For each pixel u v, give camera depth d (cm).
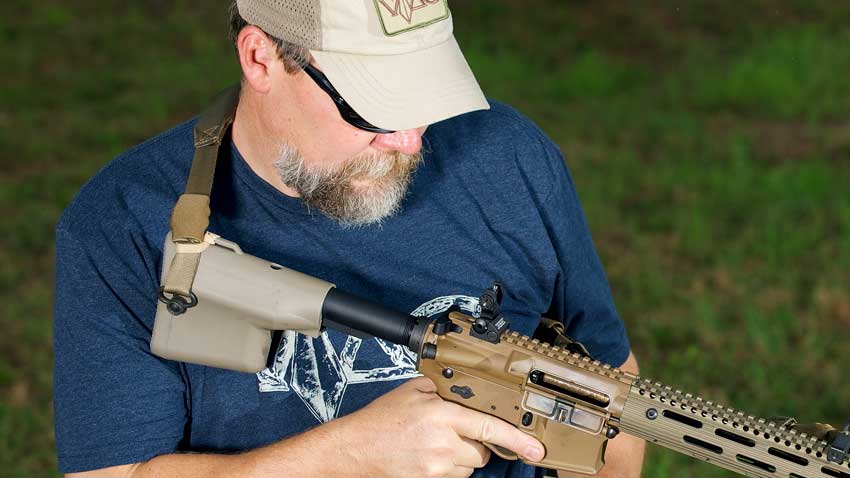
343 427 205
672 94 977
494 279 232
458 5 1238
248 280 204
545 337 238
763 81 972
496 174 233
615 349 261
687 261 661
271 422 223
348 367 222
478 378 205
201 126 215
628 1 1242
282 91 201
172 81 1034
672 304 605
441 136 233
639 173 796
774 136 878
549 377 203
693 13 1203
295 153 204
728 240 685
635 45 1128
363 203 206
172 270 205
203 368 220
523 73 1051
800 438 195
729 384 524
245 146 216
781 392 514
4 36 1140
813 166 779
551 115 938
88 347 212
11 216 733
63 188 784
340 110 195
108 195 217
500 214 233
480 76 1032
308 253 222
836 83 971
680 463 450
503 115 240
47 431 494
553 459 204
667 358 550
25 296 627
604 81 1009
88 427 211
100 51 1112
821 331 574
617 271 647
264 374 221
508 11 1229
